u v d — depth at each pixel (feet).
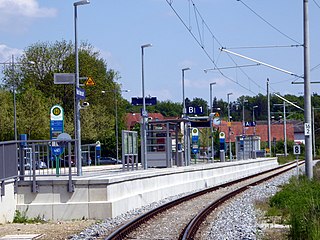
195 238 63.41
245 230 68.69
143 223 76.43
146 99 184.03
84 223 76.33
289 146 449.06
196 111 228.84
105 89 313.53
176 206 98.99
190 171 139.23
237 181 168.86
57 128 112.47
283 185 135.13
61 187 81.00
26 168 84.07
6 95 268.00
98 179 81.15
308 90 124.88
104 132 308.40
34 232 67.92
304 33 124.98
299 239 58.90
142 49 193.06
